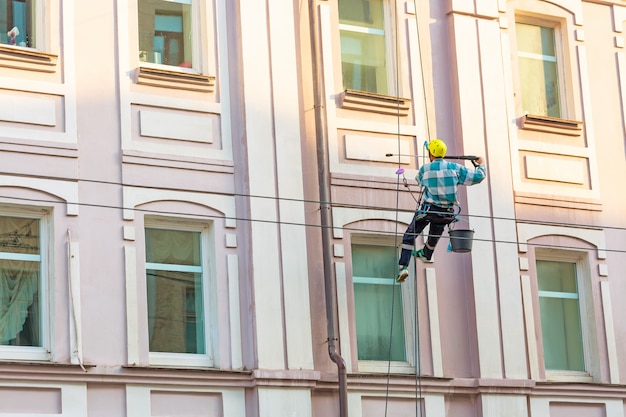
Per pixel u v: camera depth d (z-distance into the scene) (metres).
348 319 34.91
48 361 31.50
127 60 33.94
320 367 34.22
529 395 36.56
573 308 38.75
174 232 33.97
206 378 32.62
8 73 32.56
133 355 32.25
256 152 34.47
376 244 36.34
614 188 39.75
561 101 40.16
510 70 39.06
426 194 33.72
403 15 37.94
